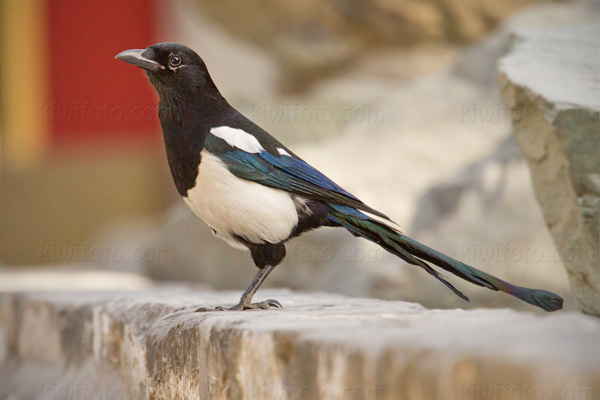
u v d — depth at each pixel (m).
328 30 23.38
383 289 12.55
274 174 6.93
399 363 4.04
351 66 23.28
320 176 7.05
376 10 22.69
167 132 7.09
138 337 7.77
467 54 18.02
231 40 24.02
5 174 31.25
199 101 7.07
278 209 6.92
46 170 31.30
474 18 22.39
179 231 16.78
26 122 28.86
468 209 13.62
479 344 3.86
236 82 23.64
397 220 13.91
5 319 12.21
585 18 17.66
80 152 30.48
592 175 6.71
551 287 12.41
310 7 23.16
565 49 8.85
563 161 6.99
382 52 23.23
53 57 28.55
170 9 25.81
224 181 6.87
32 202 31.55
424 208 14.00
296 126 18.67
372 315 5.57
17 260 31.38
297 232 7.12
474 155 15.20
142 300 8.38
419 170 14.87
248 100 20.27
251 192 6.87
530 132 7.73
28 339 11.26
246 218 6.92
